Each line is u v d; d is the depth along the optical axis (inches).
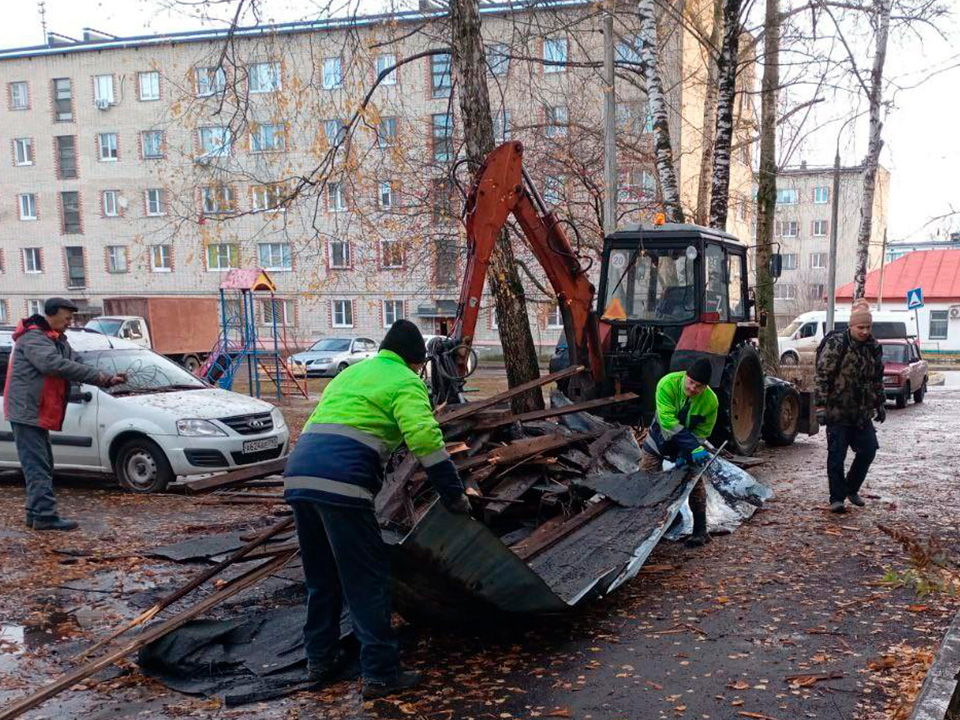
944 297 1612.9
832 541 256.8
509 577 169.5
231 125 434.0
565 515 241.6
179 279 1632.6
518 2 481.7
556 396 341.7
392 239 650.8
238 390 970.1
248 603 206.2
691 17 605.3
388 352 162.1
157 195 1620.3
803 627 186.4
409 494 217.2
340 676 165.3
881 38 576.1
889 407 749.9
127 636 189.0
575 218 679.7
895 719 141.4
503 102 508.1
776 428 462.6
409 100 1005.2
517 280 380.5
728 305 410.6
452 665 170.2
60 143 1676.9
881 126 716.7
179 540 268.8
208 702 156.4
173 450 341.4
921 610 195.5
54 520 284.5
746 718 144.1
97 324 1043.9
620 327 399.9
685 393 251.4
